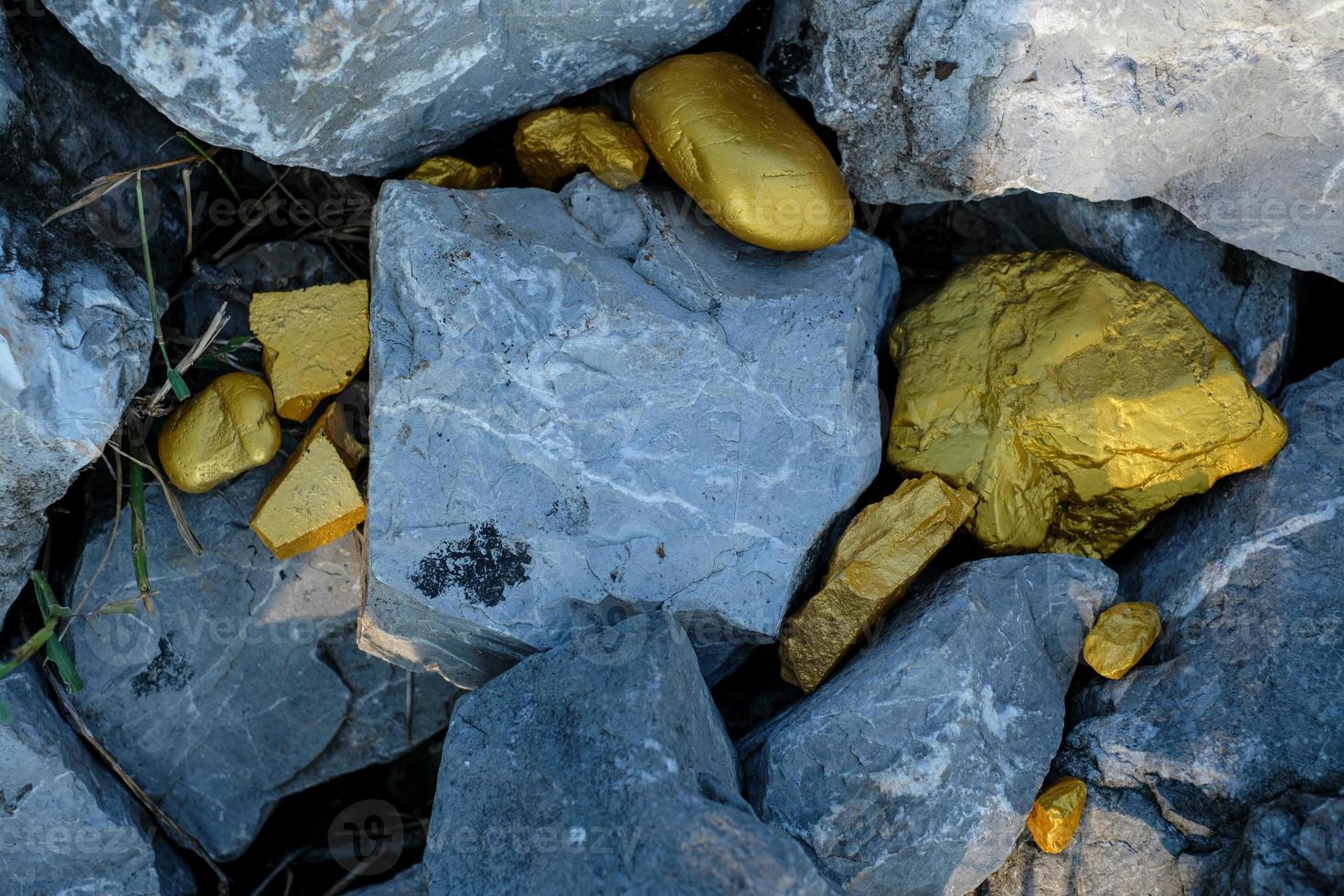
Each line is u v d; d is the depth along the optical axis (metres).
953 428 2.56
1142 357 2.47
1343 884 2.01
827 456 2.37
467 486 2.29
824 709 2.27
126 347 2.29
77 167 2.44
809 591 2.51
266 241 2.78
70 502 2.69
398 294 2.37
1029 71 2.32
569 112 2.54
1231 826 2.18
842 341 2.41
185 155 2.68
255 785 2.70
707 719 2.24
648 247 2.44
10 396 2.14
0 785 2.40
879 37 2.36
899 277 2.83
